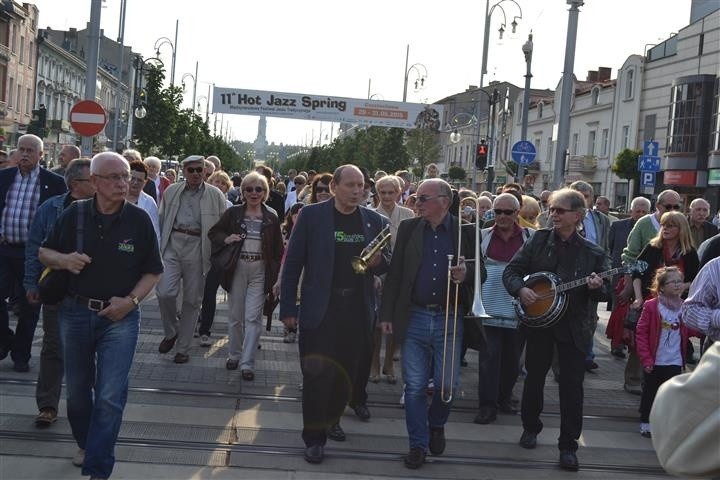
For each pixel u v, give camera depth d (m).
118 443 6.12
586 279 6.38
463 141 71.88
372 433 6.98
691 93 38.75
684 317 4.93
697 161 38.53
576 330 6.44
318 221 6.33
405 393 6.26
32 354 8.63
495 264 7.79
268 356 9.59
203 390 7.81
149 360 8.87
